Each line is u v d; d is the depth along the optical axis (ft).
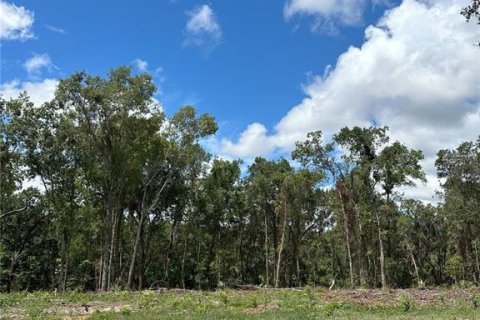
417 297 77.66
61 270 139.95
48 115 128.67
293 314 57.11
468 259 189.26
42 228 169.58
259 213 201.05
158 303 72.59
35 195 163.84
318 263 250.57
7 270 159.74
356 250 178.29
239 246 216.74
